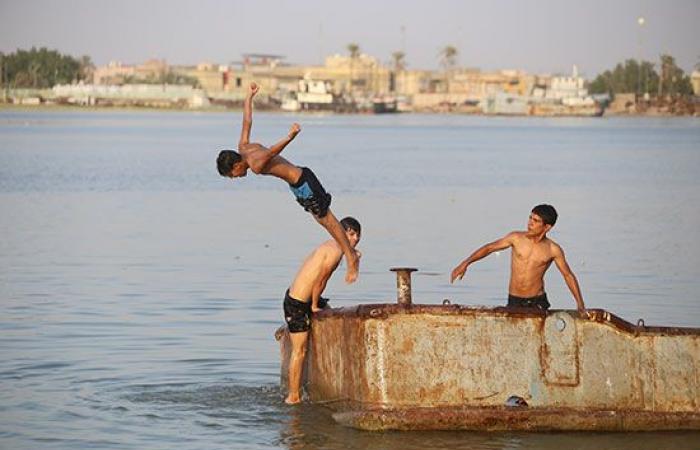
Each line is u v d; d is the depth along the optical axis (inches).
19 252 1734.7
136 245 1830.7
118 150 5315.0
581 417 800.9
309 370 886.4
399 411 792.3
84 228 2086.6
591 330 812.6
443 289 1379.2
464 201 2741.1
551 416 798.5
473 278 1465.3
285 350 917.2
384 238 1931.6
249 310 1246.9
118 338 1097.4
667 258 1707.7
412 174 3814.0
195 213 2395.4
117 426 821.9
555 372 808.3
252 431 811.4
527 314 806.5
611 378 813.9
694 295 1363.2
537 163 4606.3
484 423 794.8
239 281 1449.3
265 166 822.5
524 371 805.9
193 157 4781.0
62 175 3602.4
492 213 2436.0
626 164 4589.1
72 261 1632.6
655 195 2989.7
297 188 830.5
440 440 784.9
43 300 1300.4
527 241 872.9
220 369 981.2
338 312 829.2
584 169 4222.4
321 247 877.2
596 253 1768.0
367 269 1544.0
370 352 798.5
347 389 823.1
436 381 799.7
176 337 1103.0
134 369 976.9
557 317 808.3
